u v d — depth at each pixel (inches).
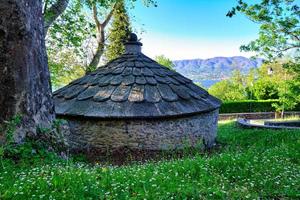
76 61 975.0
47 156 242.4
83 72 1071.0
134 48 519.2
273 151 306.0
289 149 313.6
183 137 437.1
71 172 195.2
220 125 858.1
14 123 233.0
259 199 179.3
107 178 193.8
